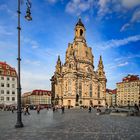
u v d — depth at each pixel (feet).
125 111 165.58
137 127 72.49
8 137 51.80
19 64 75.97
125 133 57.93
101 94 522.06
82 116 145.28
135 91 593.83
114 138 50.01
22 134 56.49
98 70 541.75
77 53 510.17
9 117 131.44
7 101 332.60
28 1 78.33
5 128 70.13
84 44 528.22
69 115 159.74
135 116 142.72
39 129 67.10
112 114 162.91
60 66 542.16
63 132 59.98
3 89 331.16
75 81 465.06
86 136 52.85
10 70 346.74
